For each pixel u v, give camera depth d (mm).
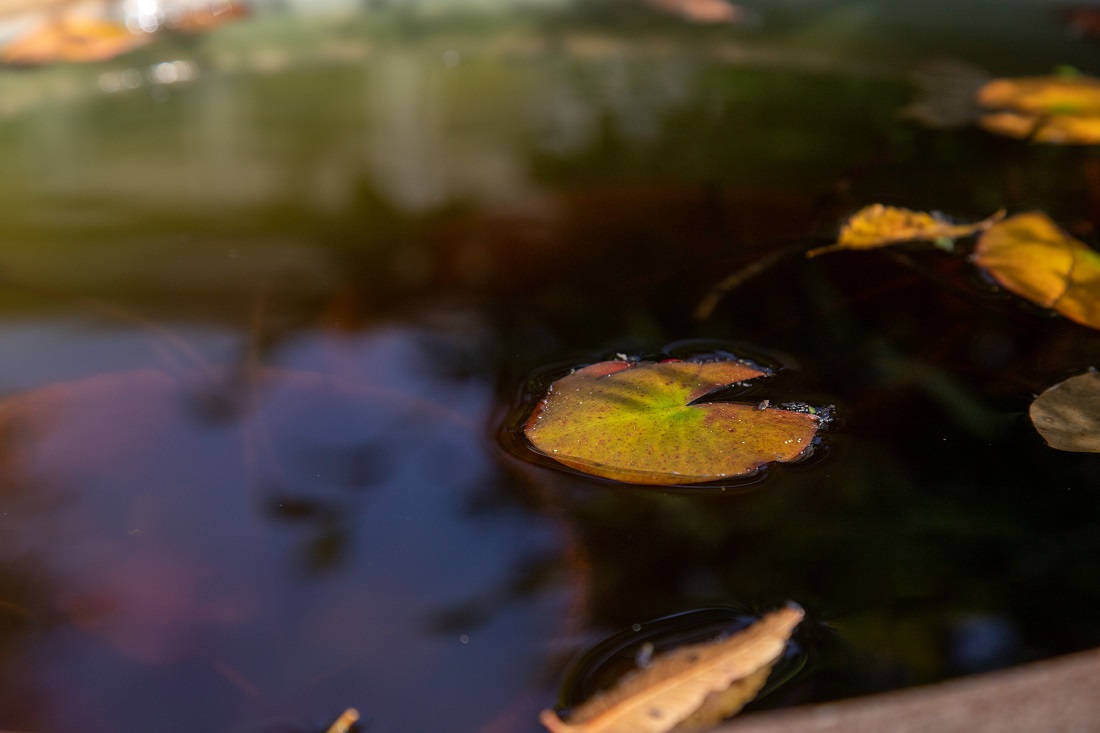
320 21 1086
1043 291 646
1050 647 543
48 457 600
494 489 587
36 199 739
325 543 574
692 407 604
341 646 552
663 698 536
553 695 541
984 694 525
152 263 690
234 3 1064
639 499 583
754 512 578
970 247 673
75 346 644
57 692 545
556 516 579
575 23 1093
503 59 990
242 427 610
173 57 991
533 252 691
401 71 972
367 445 603
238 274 684
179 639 554
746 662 542
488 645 551
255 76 967
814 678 539
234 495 588
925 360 623
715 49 987
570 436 598
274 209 732
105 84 935
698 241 691
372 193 739
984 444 594
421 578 565
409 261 690
